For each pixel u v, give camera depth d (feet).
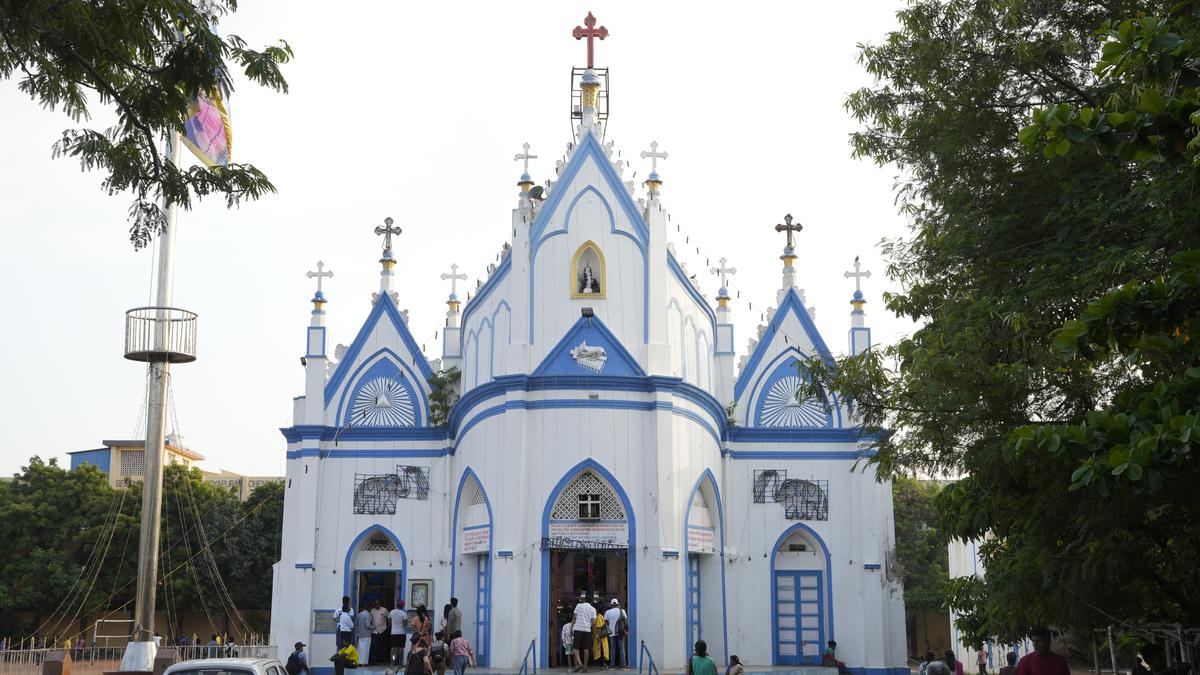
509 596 103.81
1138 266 49.93
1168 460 37.06
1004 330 56.03
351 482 124.16
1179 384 39.75
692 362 118.01
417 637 90.33
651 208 113.60
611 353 109.09
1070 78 59.57
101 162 54.95
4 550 193.06
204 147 96.63
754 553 121.80
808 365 72.18
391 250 131.85
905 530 206.90
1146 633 54.49
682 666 104.22
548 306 111.14
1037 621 63.62
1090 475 38.37
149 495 89.66
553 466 106.73
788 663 119.96
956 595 73.97
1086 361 53.57
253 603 206.49
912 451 61.26
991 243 59.47
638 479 107.04
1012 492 58.39
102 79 52.26
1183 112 38.04
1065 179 56.75
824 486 123.54
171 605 197.98
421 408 126.52
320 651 119.75
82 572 188.44
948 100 61.82
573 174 114.52
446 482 123.44
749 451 124.06
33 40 48.11
